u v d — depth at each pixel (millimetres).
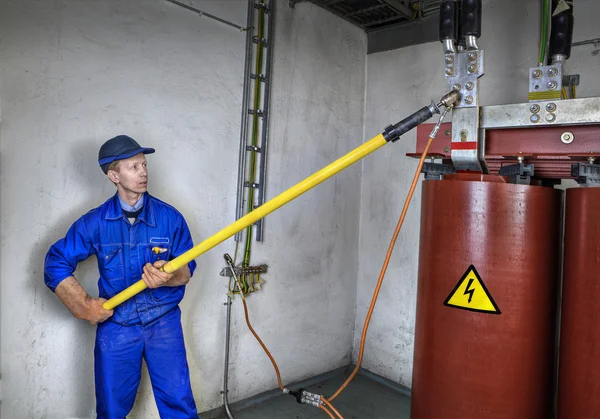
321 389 2777
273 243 2578
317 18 2750
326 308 2920
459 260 1274
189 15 2141
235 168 2361
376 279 2979
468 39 1266
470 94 1276
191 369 2240
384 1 2510
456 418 1276
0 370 1683
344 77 2939
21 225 1696
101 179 1886
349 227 3035
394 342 2855
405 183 2805
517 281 1227
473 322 1254
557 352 1392
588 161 1245
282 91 2572
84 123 1830
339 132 2922
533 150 1264
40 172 1729
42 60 1716
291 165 2646
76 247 1601
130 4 1942
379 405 2598
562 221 1349
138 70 1978
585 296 1192
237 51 2340
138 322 1712
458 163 1330
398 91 2869
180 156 2133
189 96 2154
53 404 1811
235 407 2436
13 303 1696
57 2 1742
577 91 2156
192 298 2219
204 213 2236
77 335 1861
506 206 1230
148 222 1721
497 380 1233
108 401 1681
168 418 1810
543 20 1622
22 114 1678
